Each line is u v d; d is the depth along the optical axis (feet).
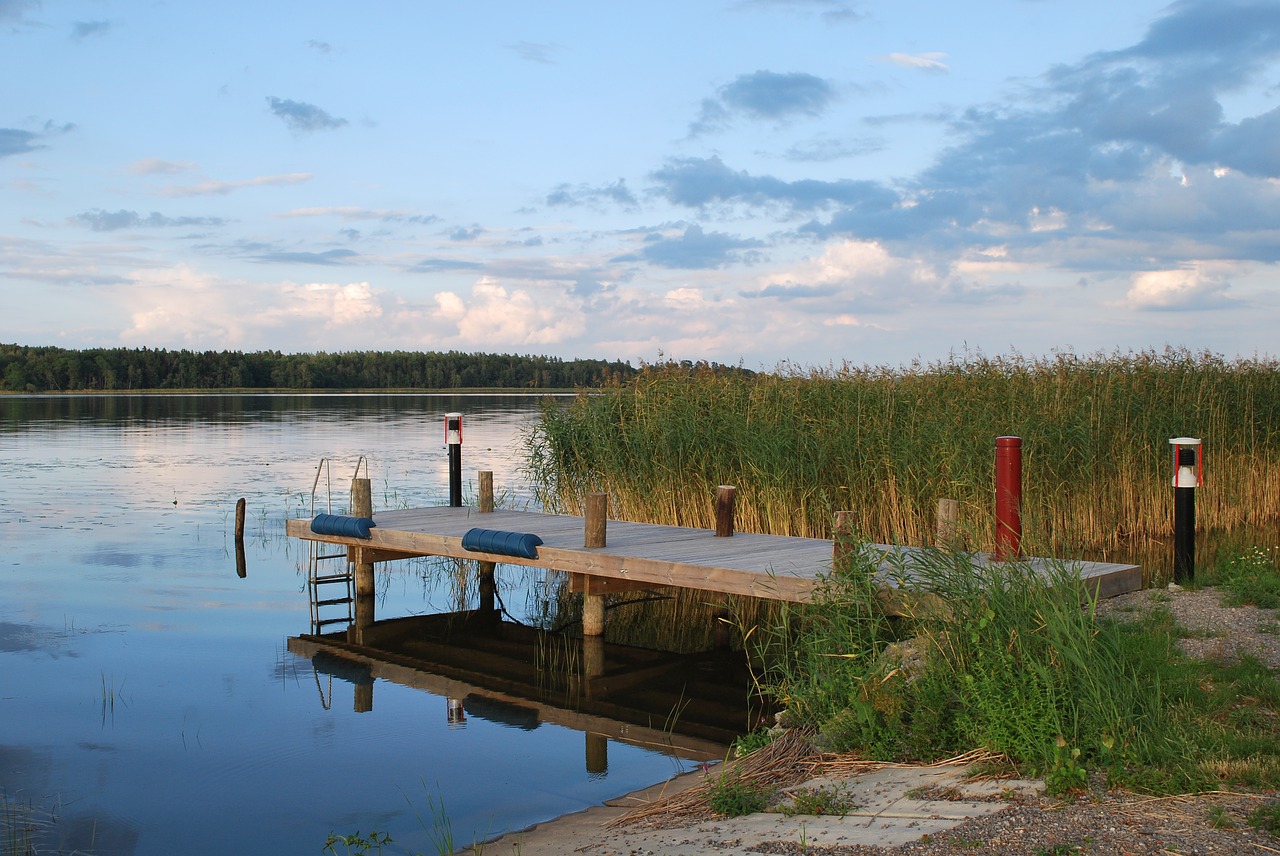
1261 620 24.06
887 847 13.67
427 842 18.71
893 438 46.14
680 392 51.55
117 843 18.89
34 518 61.36
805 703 21.26
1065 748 15.79
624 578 32.27
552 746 24.76
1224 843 12.56
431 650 35.06
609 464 49.32
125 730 25.68
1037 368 55.42
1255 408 58.29
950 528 24.72
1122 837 13.01
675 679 31.30
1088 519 48.29
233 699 28.66
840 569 24.06
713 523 46.11
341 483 77.15
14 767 23.06
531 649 35.32
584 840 17.44
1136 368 57.00
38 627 36.37
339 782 22.17
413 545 38.86
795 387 50.67
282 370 341.41
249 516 62.64
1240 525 55.21
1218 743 15.88
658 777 22.31
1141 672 19.36
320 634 36.94
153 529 58.03
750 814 16.66
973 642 18.56
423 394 344.49
